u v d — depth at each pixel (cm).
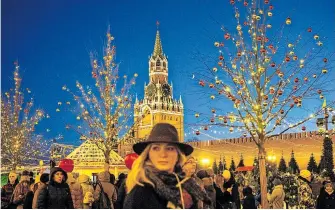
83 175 1102
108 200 1092
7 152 3047
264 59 1327
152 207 312
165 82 10094
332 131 2489
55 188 845
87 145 2948
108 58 2291
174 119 9025
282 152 4775
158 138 333
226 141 5416
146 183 317
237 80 1339
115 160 2886
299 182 1357
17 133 3114
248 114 1329
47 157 3322
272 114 1329
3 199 1213
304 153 4678
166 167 331
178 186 326
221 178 1150
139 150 344
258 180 2167
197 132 1391
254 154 5178
